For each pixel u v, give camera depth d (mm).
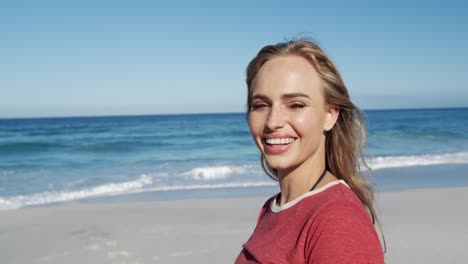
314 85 1627
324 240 1290
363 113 1769
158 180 15930
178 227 8523
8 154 26172
